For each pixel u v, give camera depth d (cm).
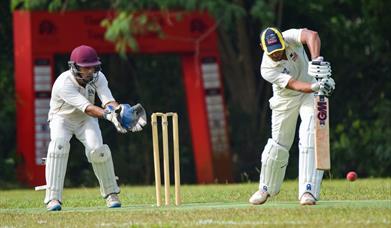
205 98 7256
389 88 8062
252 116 8088
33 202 4084
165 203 3550
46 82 6988
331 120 8025
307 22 8181
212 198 3912
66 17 7012
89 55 3384
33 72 6962
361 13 8181
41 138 7000
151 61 8375
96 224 2886
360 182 4856
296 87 3162
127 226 2806
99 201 3975
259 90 8175
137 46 7050
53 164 3456
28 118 7012
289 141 3362
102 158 3481
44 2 6981
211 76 7262
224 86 8331
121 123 3262
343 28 8138
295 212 2980
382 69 8119
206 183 7256
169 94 8375
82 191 5128
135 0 7062
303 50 3281
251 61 8125
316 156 3156
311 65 3100
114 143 8025
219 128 7281
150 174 7894
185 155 8069
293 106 3291
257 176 7662
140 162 7912
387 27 7875
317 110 3148
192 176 8006
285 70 3244
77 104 3384
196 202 3706
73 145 7694
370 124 7656
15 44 7062
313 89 3117
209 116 7269
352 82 8175
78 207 3681
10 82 7819
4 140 7725
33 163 7012
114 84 8319
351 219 2798
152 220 2931
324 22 8119
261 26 7775
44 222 3008
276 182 3388
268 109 8138
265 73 3244
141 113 3272
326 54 8188
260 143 7938
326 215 2894
